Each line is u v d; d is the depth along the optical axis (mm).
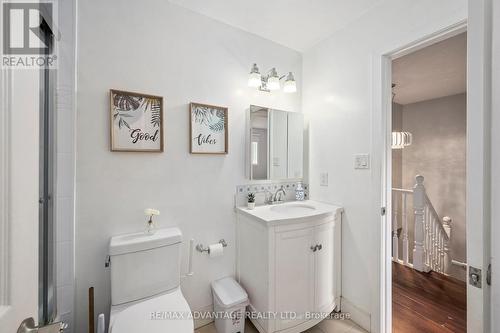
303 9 1631
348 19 1742
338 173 1866
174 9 1574
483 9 641
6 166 412
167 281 1355
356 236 1705
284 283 1478
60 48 1183
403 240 2662
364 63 1659
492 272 638
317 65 2082
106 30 1349
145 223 1462
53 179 1094
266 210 1747
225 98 1798
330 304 1693
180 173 1593
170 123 1555
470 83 672
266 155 1957
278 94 2105
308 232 1564
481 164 646
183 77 1607
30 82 479
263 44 2004
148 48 1479
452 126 3250
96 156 1318
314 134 2115
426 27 1303
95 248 1313
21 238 443
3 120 410
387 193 1581
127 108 1400
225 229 1783
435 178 3422
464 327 1645
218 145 1753
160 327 1050
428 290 2129
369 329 1597
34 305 485
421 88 2953
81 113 1275
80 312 1267
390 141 1599
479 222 651
